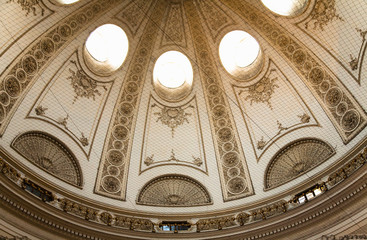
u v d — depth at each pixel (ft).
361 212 51.49
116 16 69.87
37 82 61.77
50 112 63.21
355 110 60.54
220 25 73.05
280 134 67.92
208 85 73.51
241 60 74.08
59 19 62.64
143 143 70.79
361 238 50.19
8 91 57.67
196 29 74.13
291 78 68.33
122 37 73.10
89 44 70.95
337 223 52.80
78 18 65.31
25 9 57.72
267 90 70.49
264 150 68.39
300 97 67.41
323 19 62.95
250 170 67.92
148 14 73.00
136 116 71.61
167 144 71.67
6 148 55.11
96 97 69.15
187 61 75.41
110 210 61.46
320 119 64.80
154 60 73.97
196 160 70.49
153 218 62.95
